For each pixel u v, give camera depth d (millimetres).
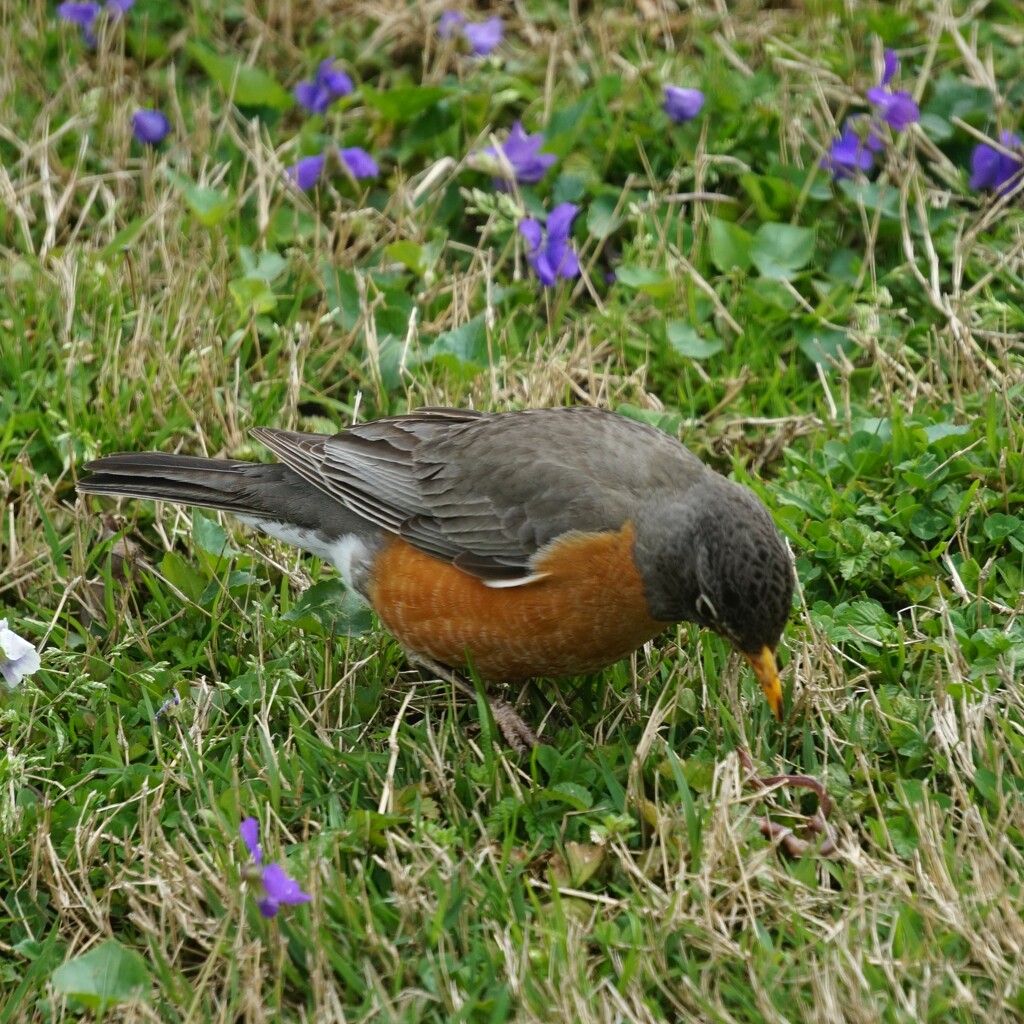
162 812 8508
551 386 11523
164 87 14461
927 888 7559
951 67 13977
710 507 8391
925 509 10070
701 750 8734
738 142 13438
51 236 12680
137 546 10672
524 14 15016
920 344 11898
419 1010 7203
